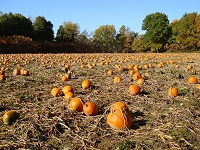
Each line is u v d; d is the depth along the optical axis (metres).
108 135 4.57
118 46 88.81
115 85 9.09
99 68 15.38
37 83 9.57
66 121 5.20
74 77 11.37
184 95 7.72
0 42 47.56
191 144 4.18
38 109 5.92
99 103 6.58
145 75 11.79
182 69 14.81
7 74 12.52
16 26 59.78
